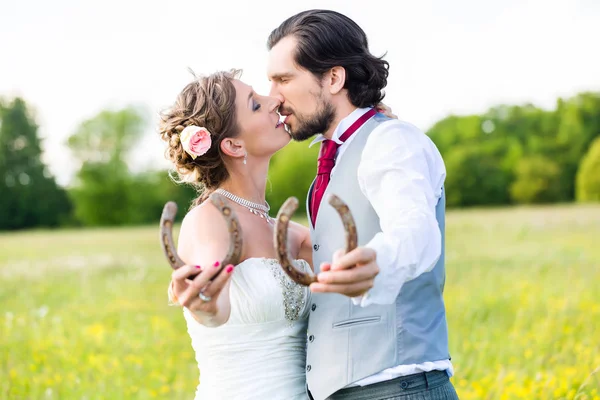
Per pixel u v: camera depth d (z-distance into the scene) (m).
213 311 2.04
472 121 53.59
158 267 14.66
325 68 2.62
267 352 2.74
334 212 2.52
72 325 7.73
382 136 2.37
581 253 13.22
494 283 9.59
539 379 4.52
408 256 2.00
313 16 2.67
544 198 47.91
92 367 5.73
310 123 2.67
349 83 2.65
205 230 2.62
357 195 2.47
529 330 6.37
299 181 46.06
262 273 2.73
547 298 8.09
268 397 2.71
